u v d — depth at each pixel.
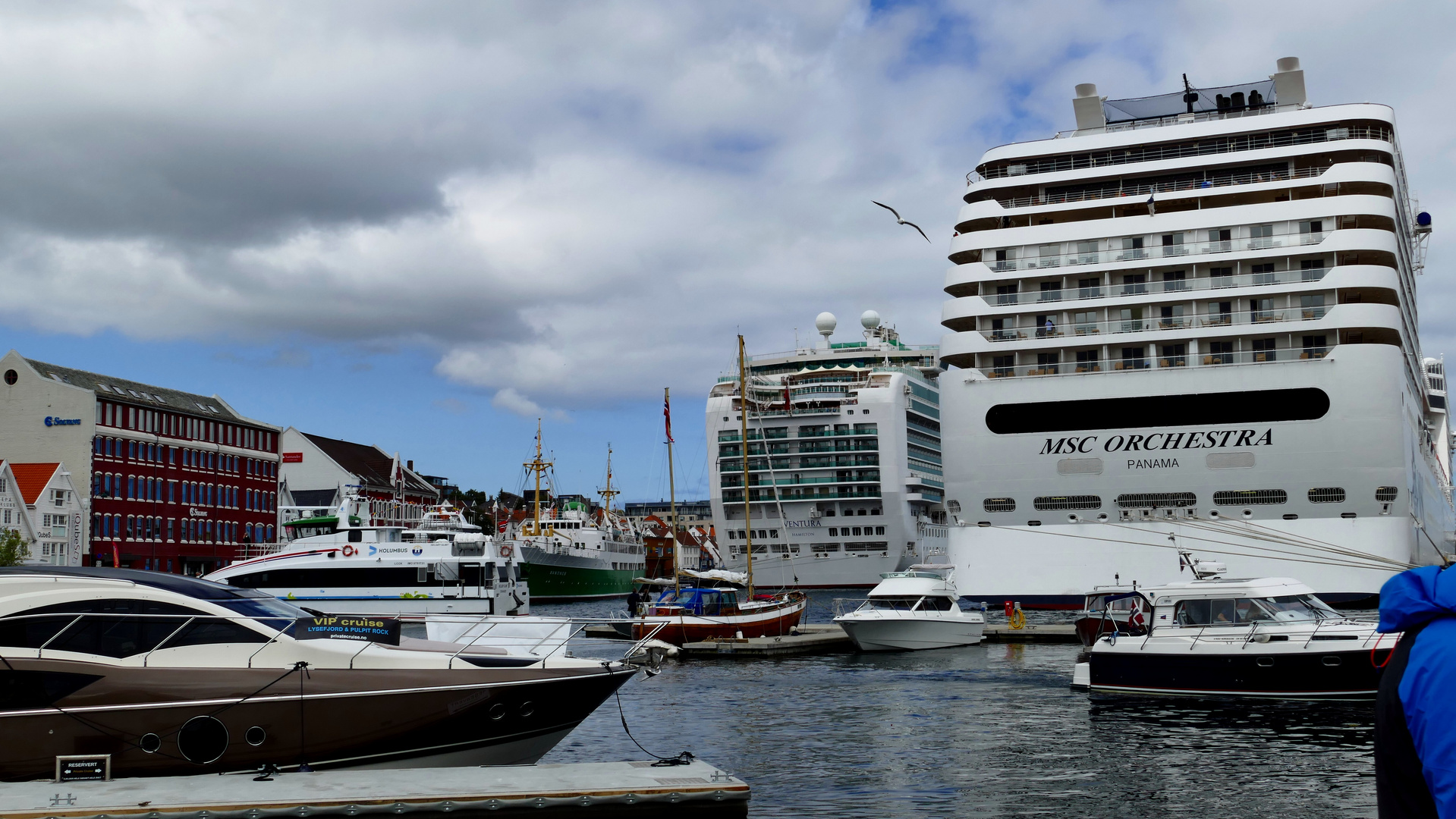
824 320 135.12
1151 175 50.59
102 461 85.94
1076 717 26.86
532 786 14.46
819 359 130.12
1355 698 26.97
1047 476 47.75
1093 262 48.62
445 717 16.53
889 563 113.44
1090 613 39.00
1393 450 43.97
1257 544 45.31
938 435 130.25
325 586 65.50
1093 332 48.03
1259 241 46.84
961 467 49.03
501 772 15.28
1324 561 44.56
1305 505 45.06
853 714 28.44
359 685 16.16
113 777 15.13
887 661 42.62
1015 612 48.94
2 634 15.40
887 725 26.58
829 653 46.47
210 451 97.81
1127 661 29.48
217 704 15.50
